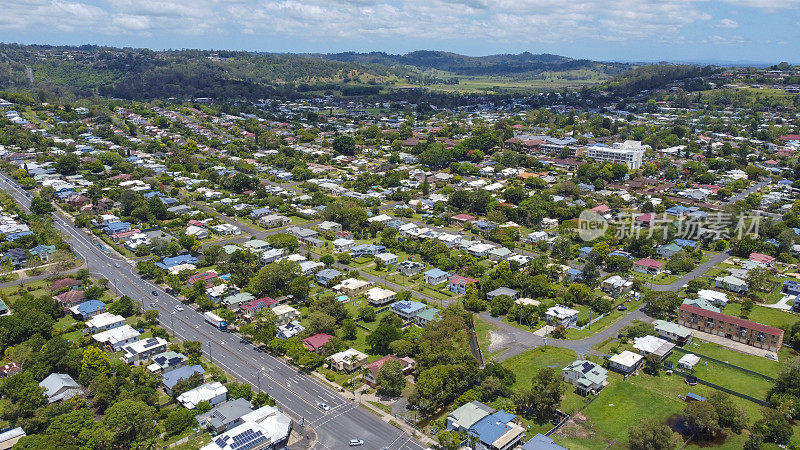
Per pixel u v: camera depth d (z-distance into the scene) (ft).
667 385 434.30
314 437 371.76
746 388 426.92
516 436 363.35
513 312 547.08
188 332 516.32
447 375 410.11
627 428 382.22
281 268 598.34
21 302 520.83
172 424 370.94
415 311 540.93
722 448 361.10
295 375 449.48
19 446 332.60
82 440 342.64
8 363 432.25
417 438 371.97
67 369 430.20
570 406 408.05
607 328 528.22
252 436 353.72
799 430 375.86
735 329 503.61
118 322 510.58
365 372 440.86
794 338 488.44
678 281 634.02
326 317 502.79
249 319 536.42
